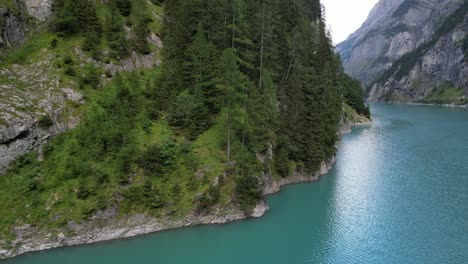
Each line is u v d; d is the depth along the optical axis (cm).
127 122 5362
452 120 16788
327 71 8781
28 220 4347
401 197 6244
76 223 4478
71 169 4753
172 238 4769
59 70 5638
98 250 4453
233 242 4759
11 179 4522
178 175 5131
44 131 4966
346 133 13188
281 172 6700
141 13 7031
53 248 4341
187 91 5959
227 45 6544
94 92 5688
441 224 5153
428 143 10894
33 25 6081
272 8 7712
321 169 7606
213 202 5100
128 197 4775
